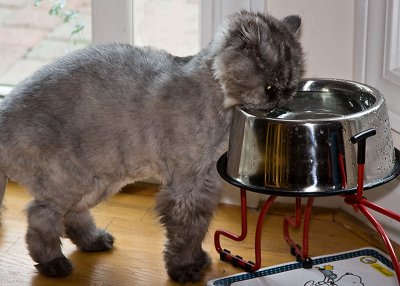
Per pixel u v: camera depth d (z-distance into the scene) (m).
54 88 1.78
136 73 1.77
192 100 1.72
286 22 1.78
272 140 1.54
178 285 1.86
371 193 2.07
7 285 1.85
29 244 1.87
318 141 1.52
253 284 1.82
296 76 1.73
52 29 2.54
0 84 2.54
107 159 1.80
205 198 1.81
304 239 1.87
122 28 2.25
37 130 1.76
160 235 2.10
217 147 1.78
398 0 1.94
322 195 1.51
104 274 1.91
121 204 2.27
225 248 2.02
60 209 1.85
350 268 1.88
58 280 1.87
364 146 1.47
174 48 2.36
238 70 1.66
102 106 1.77
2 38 2.59
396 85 1.98
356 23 2.02
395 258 1.51
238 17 1.72
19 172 1.81
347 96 1.81
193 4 2.31
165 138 1.75
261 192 1.55
